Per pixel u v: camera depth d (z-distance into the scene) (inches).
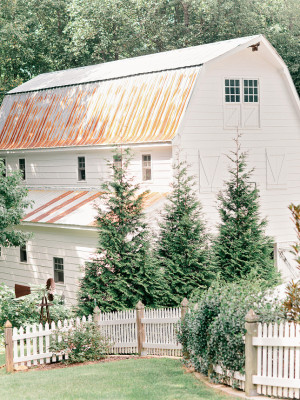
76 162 1421.0
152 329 780.6
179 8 2176.4
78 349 749.3
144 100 1306.6
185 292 921.5
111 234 914.1
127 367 675.4
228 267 998.4
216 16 1994.3
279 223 1354.6
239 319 541.0
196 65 1238.9
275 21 2204.7
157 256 957.2
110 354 798.5
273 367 516.7
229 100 1283.2
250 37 1285.7
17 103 1656.0
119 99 1369.3
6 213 1131.9
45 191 1492.4
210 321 582.2
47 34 2171.5
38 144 1497.3
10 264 1434.5
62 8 2170.3
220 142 1270.9
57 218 1262.3
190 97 1217.4
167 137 1200.2
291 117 1365.7
